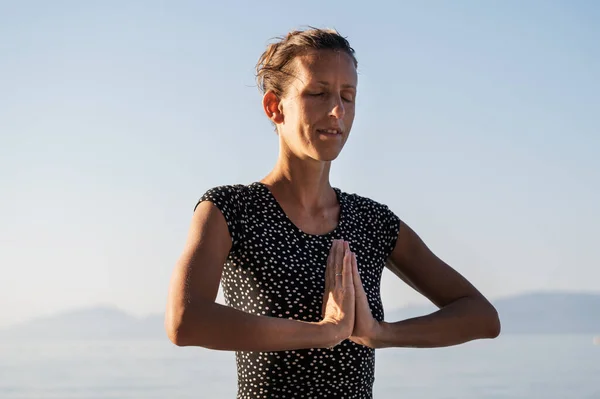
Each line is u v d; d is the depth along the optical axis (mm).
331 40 2303
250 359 2234
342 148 2305
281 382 2207
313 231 2352
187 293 2062
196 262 2121
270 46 2396
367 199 2537
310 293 2230
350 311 2135
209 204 2219
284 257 2260
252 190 2330
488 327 2410
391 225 2535
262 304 2227
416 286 2605
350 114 2309
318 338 2078
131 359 40938
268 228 2289
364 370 2303
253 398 2227
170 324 2053
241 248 2250
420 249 2582
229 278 2289
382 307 2420
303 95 2268
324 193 2426
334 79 2264
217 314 2029
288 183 2367
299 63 2285
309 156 2289
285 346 2047
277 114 2367
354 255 2201
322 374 2219
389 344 2234
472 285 2537
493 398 19875
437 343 2316
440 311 2391
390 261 2604
